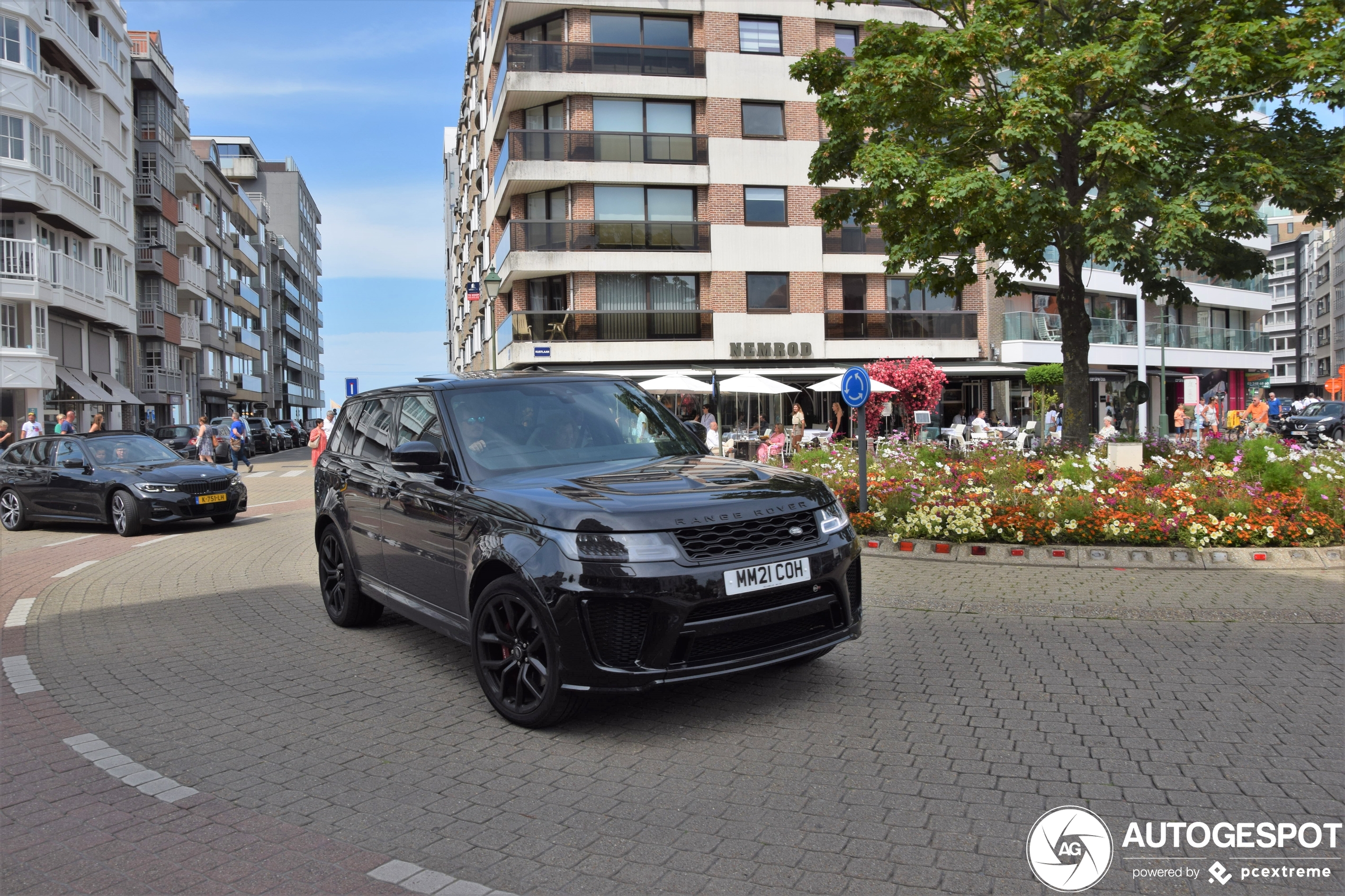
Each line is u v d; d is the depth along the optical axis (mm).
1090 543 8875
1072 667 5262
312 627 6934
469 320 52625
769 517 4410
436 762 4070
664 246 30828
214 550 11492
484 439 5312
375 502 6023
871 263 32375
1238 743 3998
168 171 45188
